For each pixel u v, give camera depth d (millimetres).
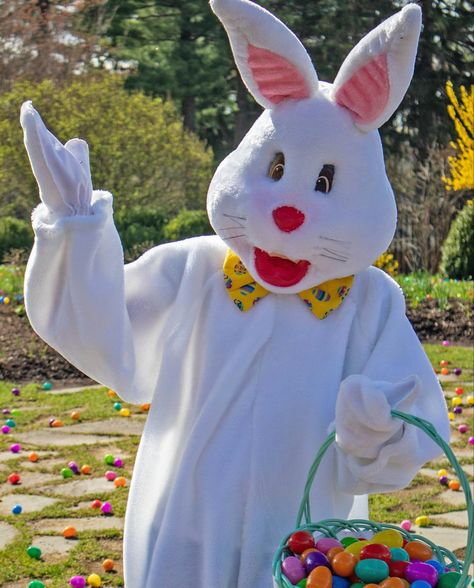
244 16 3691
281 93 3834
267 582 3797
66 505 6480
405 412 3568
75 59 26219
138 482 3998
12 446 7754
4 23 25344
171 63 32938
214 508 3822
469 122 19922
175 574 3838
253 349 3900
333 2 30703
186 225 19188
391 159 25000
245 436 3883
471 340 13289
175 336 4023
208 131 37906
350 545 3582
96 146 20125
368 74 3676
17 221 19906
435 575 3400
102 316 3795
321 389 3895
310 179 3727
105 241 3834
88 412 9117
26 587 5145
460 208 22484
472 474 7266
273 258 3844
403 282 16078
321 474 3883
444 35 31969
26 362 11070
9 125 19609
